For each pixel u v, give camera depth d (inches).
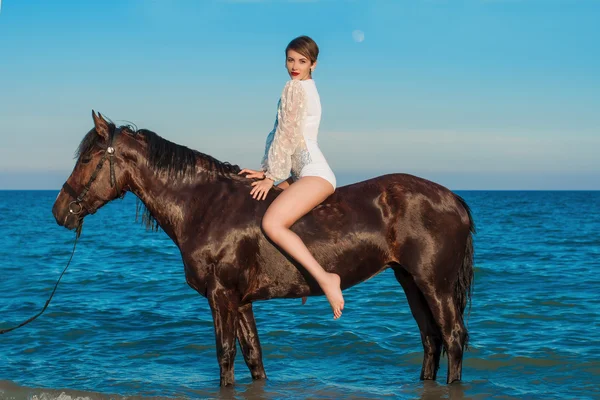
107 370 219.3
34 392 181.8
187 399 177.9
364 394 186.2
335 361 233.5
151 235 965.8
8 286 428.1
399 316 315.6
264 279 176.9
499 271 482.6
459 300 185.2
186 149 185.6
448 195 180.1
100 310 336.2
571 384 197.8
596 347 243.4
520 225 1164.5
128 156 181.2
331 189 171.8
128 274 492.4
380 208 175.6
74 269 527.2
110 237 920.3
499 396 183.0
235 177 184.5
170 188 181.0
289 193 167.0
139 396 179.6
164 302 365.1
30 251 691.4
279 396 184.4
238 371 219.9
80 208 181.8
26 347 252.1
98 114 179.9
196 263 174.9
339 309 162.6
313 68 178.5
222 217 175.0
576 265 526.0
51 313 323.3
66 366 224.1
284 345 255.1
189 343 260.4
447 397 176.7
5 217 1566.2
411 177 181.9
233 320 176.9
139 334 277.9
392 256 177.5
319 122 175.9
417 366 225.6
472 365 222.4
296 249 163.6
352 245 173.9
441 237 174.7
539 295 370.9
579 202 3230.8
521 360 225.5
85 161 180.4
